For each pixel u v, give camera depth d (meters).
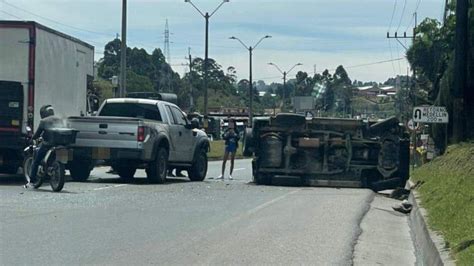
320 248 11.61
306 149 23.22
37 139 18.50
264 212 15.79
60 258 10.29
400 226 15.05
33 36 20.30
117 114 22.70
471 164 19.23
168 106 23.11
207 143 25.22
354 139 23.05
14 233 12.15
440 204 14.48
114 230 12.77
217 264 10.14
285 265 10.20
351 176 23.03
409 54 38.56
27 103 20.12
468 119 25.59
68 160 19.00
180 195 18.75
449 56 30.62
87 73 25.33
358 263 10.77
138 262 10.12
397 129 23.06
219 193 19.70
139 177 24.84
